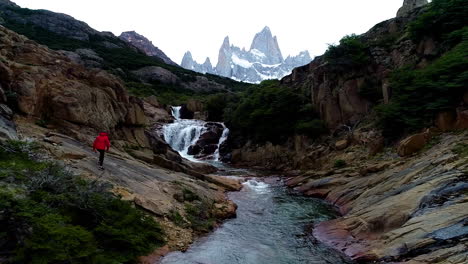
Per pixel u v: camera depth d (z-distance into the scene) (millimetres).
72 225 8281
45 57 20328
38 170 9648
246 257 10836
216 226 13938
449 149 15852
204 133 44406
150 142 25312
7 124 13359
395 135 23719
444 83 19812
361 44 32906
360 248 11000
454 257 8109
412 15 34250
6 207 7379
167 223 11984
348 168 22422
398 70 27438
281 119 36375
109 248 8984
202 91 88125
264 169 33562
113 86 23297
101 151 13602
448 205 10625
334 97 33031
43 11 109250
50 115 17453
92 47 96000
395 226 11516
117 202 10523
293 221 15203
